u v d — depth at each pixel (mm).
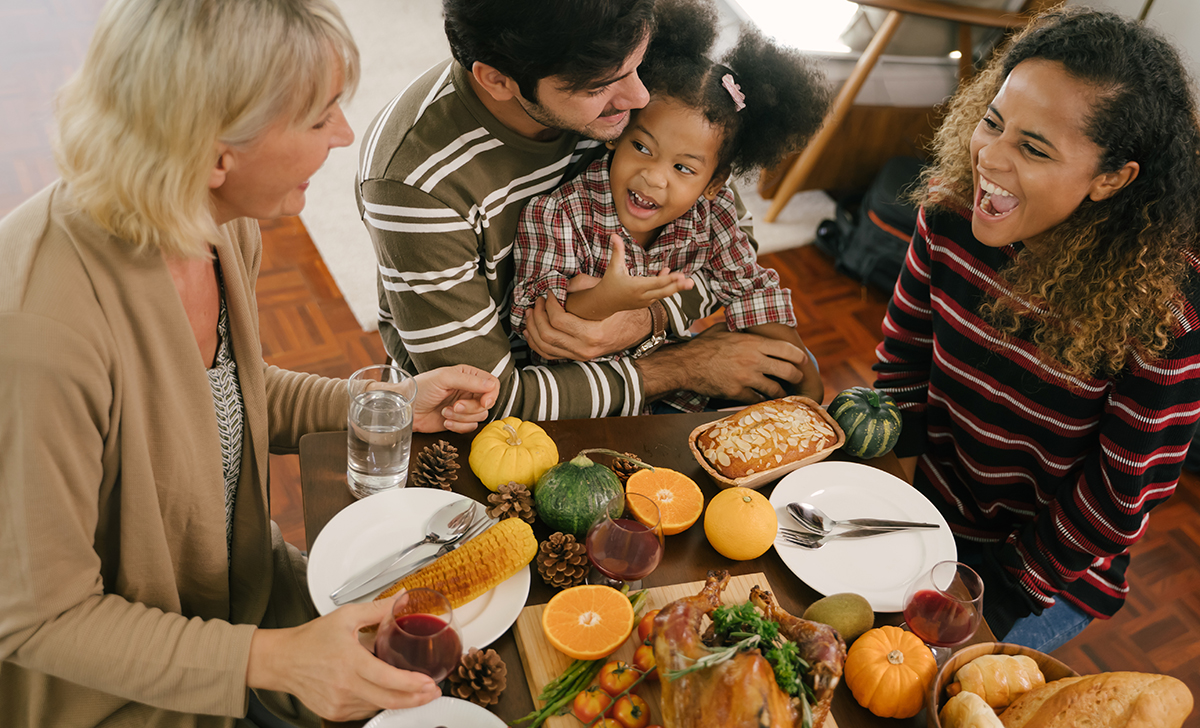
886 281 2799
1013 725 836
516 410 1279
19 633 841
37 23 3223
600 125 1114
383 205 1163
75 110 777
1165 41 1070
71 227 812
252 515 1127
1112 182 1093
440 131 1155
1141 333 1147
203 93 740
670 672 748
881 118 2924
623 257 1238
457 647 802
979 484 1448
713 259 1436
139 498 894
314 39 780
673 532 1035
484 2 967
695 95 1133
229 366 1057
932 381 1453
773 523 1013
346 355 2361
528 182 1246
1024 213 1141
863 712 884
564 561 959
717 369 1420
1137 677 815
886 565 1041
